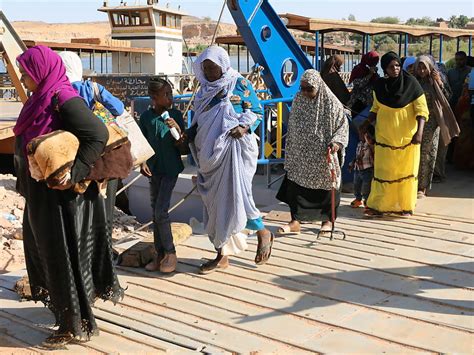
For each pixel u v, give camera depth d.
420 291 4.61
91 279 3.80
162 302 4.49
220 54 4.65
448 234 6.05
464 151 9.25
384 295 4.55
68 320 3.67
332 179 5.65
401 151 6.43
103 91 4.13
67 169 3.36
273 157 8.44
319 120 5.62
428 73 7.05
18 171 3.63
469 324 4.03
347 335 3.90
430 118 7.16
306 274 4.99
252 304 4.42
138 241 5.91
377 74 7.60
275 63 7.99
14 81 12.48
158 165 4.93
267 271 5.07
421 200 7.45
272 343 3.81
